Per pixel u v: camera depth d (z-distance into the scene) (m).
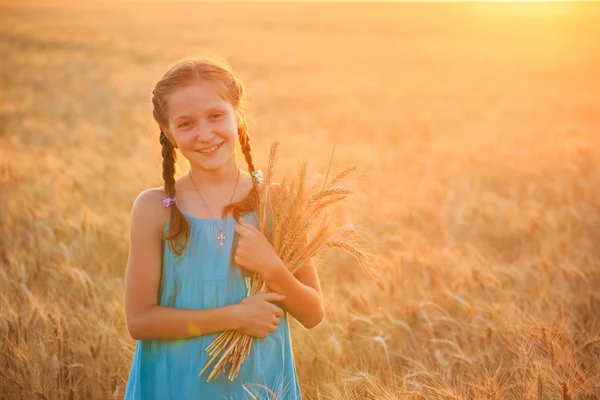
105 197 7.41
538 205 7.79
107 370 3.76
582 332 4.02
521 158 11.60
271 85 25.38
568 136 14.86
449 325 4.15
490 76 29.73
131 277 2.25
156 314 2.21
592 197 8.09
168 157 2.34
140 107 18.84
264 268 2.21
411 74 30.39
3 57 31.39
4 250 5.80
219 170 2.33
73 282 4.84
